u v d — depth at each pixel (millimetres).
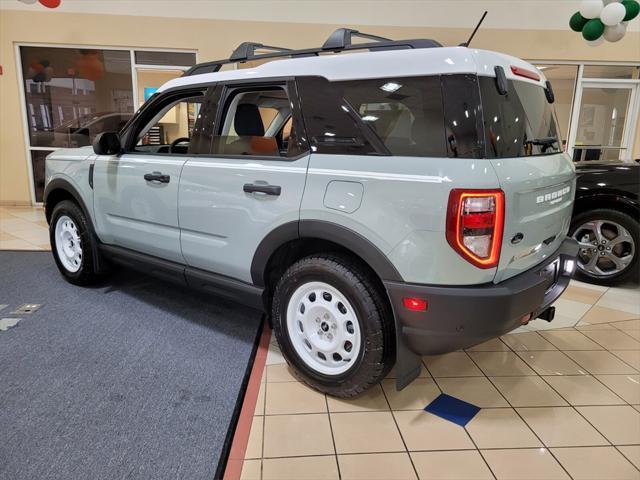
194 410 2123
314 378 2260
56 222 3684
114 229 3209
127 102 6949
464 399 2287
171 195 2719
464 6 6605
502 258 1827
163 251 2900
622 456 1899
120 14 6574
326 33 6672
